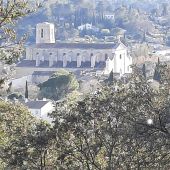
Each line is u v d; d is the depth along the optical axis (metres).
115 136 80.38
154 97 77.38
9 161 92.75
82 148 86.38
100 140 84.62
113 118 81.06
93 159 85.94
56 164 92.06
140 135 75.44
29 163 94.06
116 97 80.81
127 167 80.44
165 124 74.88
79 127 85.19
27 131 97.62
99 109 82.81
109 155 83.44
